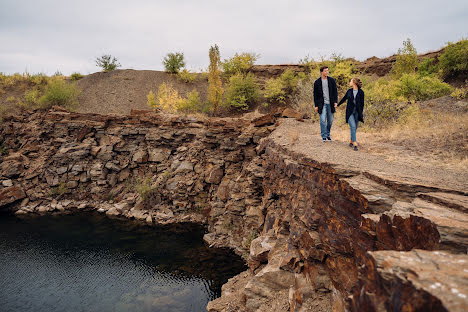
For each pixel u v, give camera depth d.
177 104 28.38
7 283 11.73
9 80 35.12
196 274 12.11
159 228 17.31
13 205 21.17
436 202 2.90
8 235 16.44
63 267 12.91
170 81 36.44
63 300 10.63
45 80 36.78
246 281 9.30
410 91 14.52
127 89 34.53
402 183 3.45
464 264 1.46
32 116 26.03
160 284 11.46
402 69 20.19
